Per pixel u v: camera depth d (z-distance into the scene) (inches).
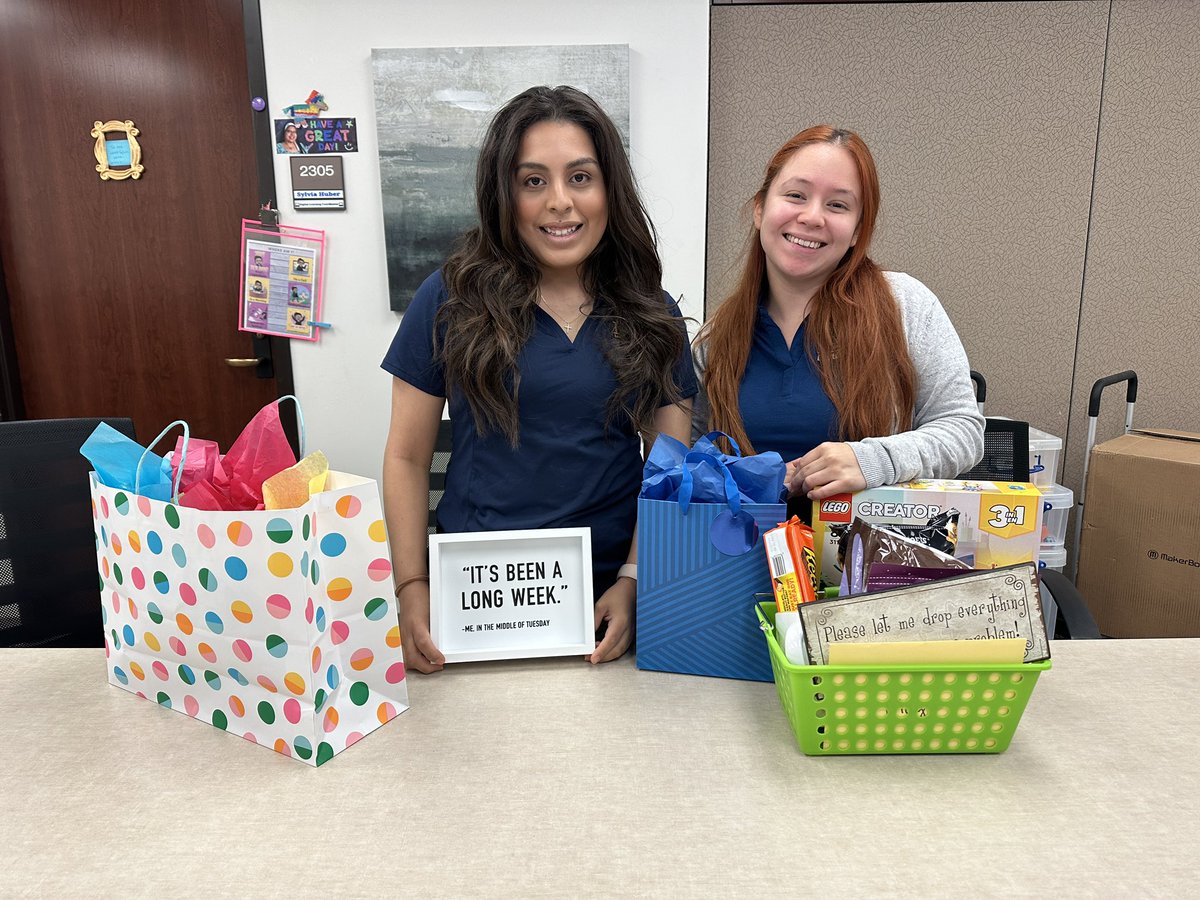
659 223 98.6
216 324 109.1
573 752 31.9
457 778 30.3
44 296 109.3
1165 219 98.3
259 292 101.8
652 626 38.3
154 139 104.4
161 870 25.5
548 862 25.7
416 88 95.0
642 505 37.2
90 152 105.0
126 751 32.2
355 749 32.3
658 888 24.5
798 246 48.9
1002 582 30.4
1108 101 95.7
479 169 43.4
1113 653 40.2
